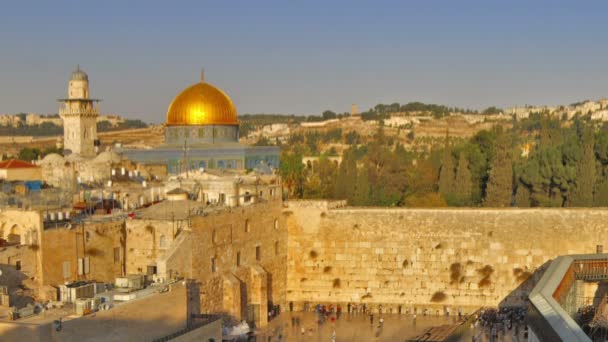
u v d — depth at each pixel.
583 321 81.38
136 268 93.31
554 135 198.00
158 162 140.50
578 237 112.00
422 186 170.62
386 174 176.25
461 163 158.75
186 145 145.88
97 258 88.81
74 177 124.62
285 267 117.25
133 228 93.38
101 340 63.88
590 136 144.12
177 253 88.56
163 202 101.88
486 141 183.88
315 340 97.44
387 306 115.44
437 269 114.75
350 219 116.56
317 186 171.50
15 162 132.75
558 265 82.12
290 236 117.75
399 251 115.50
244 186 113.69
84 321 62.28
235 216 102.94
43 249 81.31
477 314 110.06
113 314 65.38
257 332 101.62
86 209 100.19
